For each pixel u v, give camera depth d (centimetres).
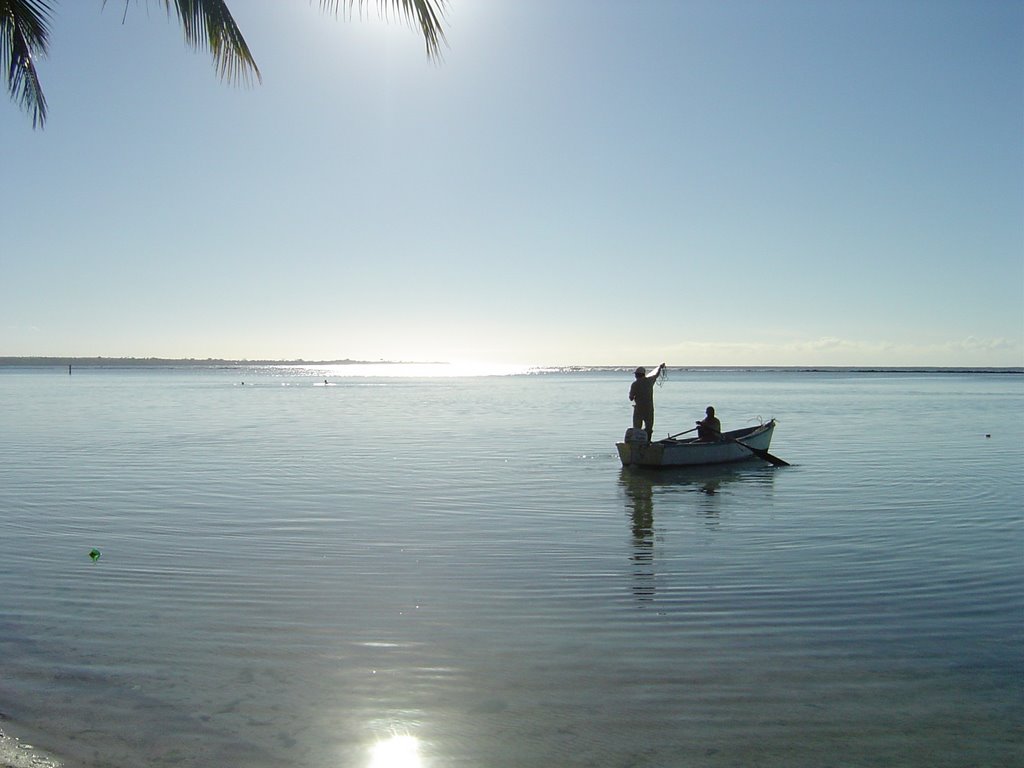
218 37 865
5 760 579
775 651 788
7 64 888
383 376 18925
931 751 603
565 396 6831
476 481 1873
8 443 2703
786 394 7356
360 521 1402
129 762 582
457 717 653
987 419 4025
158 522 1384
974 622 872
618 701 680
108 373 18900
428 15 834
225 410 4688
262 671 739
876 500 1631
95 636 822
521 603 934
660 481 1897
